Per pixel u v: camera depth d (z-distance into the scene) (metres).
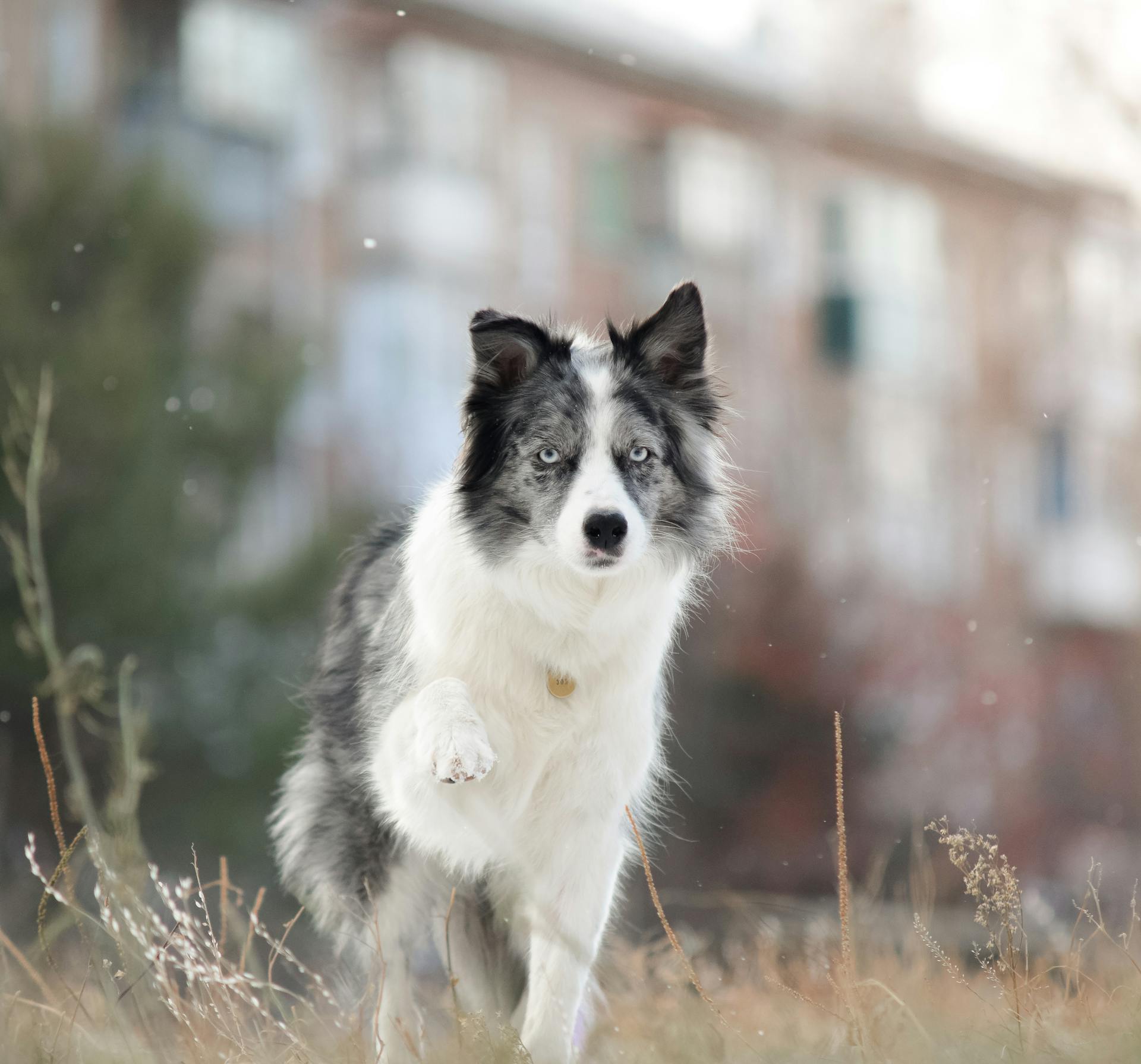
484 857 4.45
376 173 21.94
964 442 26.81
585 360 4.70
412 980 4.69
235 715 12.90
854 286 26.11
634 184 24.48
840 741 3.85
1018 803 18.39
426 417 21.53
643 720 4.56
